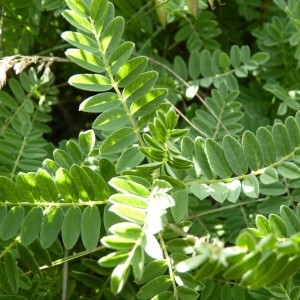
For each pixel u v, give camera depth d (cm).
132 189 25
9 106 41
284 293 27
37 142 39
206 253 18
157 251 21
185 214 27
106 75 29
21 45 45
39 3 43
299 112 29
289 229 26
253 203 37
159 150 26
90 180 26
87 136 32
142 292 26
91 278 34
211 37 45
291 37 40
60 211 26
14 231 26
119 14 45
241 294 29
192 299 26
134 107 28
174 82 41
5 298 29
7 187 26
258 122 42
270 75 44
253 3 47
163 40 48
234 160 27
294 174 27
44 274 32
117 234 21
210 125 39
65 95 50
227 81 41
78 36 28
